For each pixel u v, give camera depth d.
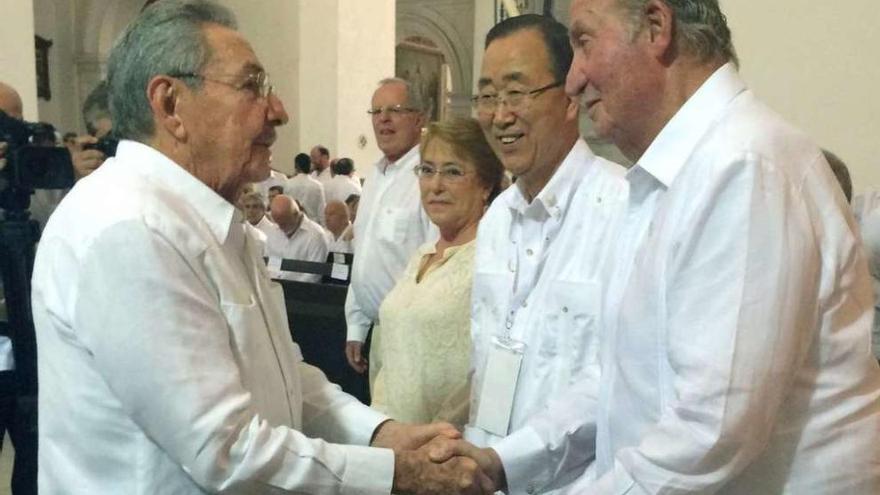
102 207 1.25
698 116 1.24
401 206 3.04
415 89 3.29
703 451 1.12
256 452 1.26
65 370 1.27
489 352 1.80
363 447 1.43
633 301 1.26
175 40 1.34
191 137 1.36
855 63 3.19
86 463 1.28
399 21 16.42
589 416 1.62
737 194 1.12
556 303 1.70
